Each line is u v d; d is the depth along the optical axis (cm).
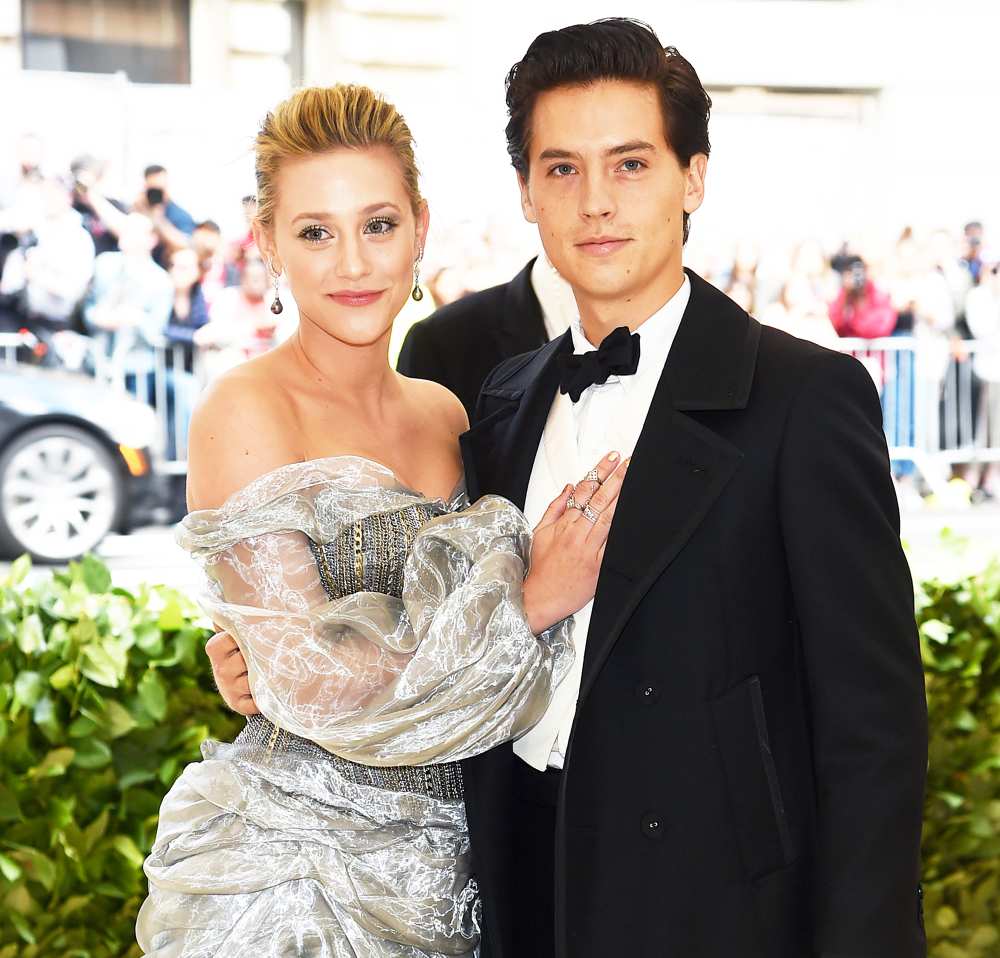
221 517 192
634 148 187
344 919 190
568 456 200
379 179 194
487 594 188
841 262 904
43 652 286
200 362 809
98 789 289
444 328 271
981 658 323
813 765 182
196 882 191
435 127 945
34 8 982
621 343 193
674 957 179
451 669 185
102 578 307
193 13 997
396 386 214
